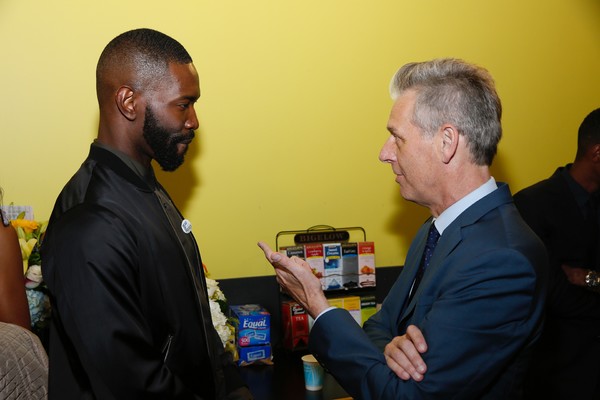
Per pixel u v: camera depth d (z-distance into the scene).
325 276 1.94
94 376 1.04
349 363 1.11
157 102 1.18
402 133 1.15
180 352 1.17
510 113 2.24
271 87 1.93
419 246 1.36
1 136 1.69
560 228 1.86
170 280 1.16
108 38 1.75
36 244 1.50
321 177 2.00
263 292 1.95
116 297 1.05
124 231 1.10
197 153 1.86
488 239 1.07
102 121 1.22
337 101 2.01
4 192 1.69
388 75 2.06
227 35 1.87
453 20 2.14
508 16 2.21
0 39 1.67
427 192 1.17
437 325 1.03
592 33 2.33
